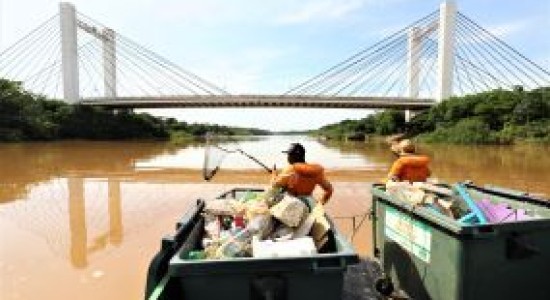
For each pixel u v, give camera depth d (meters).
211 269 3.06
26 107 57.59
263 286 3.09
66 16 68.81
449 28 66.62
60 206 10.91
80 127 65.19
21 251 7.12
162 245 3.43
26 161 26.61
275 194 4.37
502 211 4.22
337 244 3.51
